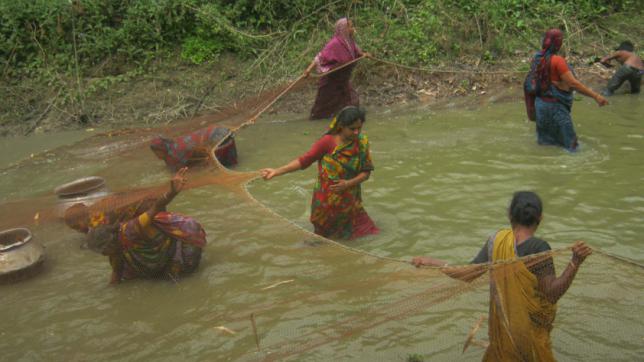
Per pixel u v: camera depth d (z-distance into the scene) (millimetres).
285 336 4176
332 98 9328
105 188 5562
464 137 8266
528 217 3262
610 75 10906
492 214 5891
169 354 4129
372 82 10656
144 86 10477
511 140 8023
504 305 3268
